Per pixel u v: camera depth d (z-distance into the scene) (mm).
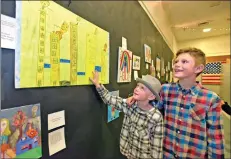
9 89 521
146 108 780
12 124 532
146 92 753
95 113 1009
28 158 586
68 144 795
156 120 735
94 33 956
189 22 3021
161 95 774
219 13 2730
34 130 611
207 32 2240
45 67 646
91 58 931
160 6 2490
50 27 663
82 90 884
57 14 698
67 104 781
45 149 661
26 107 579
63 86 747
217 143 634
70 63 776
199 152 657
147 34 1892
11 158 528
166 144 723
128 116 859
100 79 1014
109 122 1164
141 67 1470
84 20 873
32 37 590
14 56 533
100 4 1053
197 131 664
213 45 1905
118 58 1232
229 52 1602
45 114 661
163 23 2660
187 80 706
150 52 1651
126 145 839
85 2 905
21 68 555
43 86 642
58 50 706
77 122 855
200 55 708
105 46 1070
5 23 502
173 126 713
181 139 686
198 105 674
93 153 997
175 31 3139
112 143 1194
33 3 591
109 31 1145
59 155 738
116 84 1201
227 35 1959
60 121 740
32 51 592
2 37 496
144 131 767
